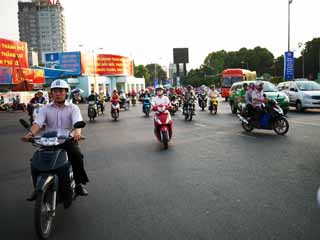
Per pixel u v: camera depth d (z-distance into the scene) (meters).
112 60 67.56
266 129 11.93
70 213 4.90
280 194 5.33
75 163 4.80
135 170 7.35
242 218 4.42
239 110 13.19
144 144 10.83
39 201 3.93
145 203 5.19
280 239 3.78
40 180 4.09
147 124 17.22
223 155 8.55
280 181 6.04
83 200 5.45
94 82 60.25
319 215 4.43
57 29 118.50
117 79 70.00
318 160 7.50
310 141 9.91
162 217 4.59
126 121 19.38
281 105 18.27
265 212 4.59
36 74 43.22
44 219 4.12
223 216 4.52
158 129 10.38
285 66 32.94
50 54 60.53
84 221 4.57
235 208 4.80
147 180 6.50
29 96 39.06
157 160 8.30
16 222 4.66
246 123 12.45
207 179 6.38
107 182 6.46
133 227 4.30
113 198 5.50
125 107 31.00
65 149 4.71
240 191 5.57
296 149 8.81
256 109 12.04
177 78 75.50
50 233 4.23
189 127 14.92
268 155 8.27
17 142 12.48
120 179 6.65
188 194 5.53
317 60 89.38
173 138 11.83
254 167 7.15
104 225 4.41
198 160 8.09
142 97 23.64
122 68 69.56
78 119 4.79
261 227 4.11
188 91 19.08
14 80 38.88
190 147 9.91
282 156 8.07
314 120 15.58
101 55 66.25
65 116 4.87
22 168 8.04
